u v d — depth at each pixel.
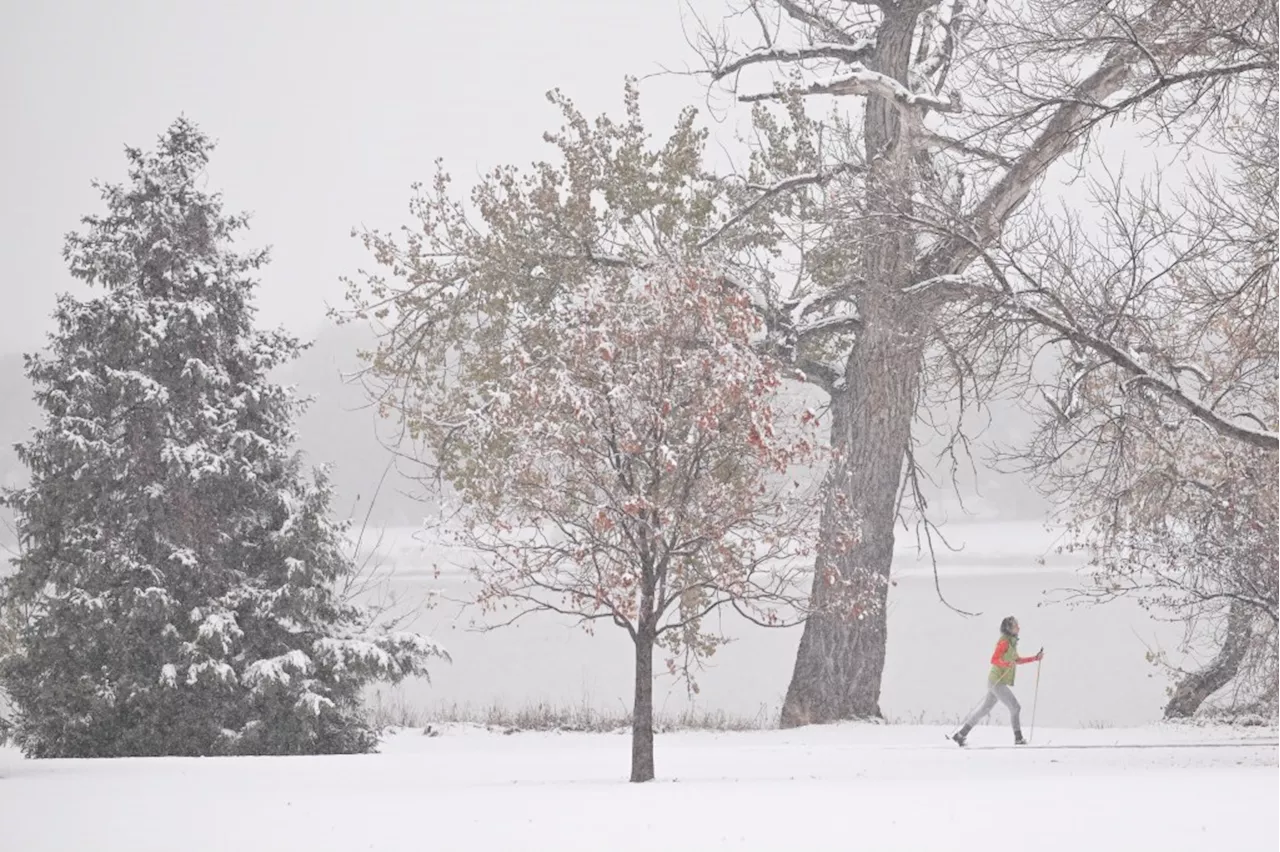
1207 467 76.12
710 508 54.50
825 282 102.12
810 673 98.19
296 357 87.06
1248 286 68.88
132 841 34.72
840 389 103.75
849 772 55.91
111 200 84.50
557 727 93.62
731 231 102.94
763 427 53.09
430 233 105.69
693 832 34.84
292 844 33.84
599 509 53.09
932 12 104.88
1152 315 71.19
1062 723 102.19
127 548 78.44
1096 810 37.84
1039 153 80.50
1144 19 68.00
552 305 99.12
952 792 43.78
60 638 76.19
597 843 33.22
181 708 75.94
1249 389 75.56
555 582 55.44
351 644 79.00
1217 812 36.97
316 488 80.88
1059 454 74.62
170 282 82.88
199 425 81.31
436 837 34.59
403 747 81.62
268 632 79.88
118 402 79.38
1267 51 63.22
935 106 88.56
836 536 57.16
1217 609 72.31
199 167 85.56
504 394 56.72
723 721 96.00
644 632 54.00
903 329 83.62
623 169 98.69
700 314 54.25
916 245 89.56
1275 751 66.56
